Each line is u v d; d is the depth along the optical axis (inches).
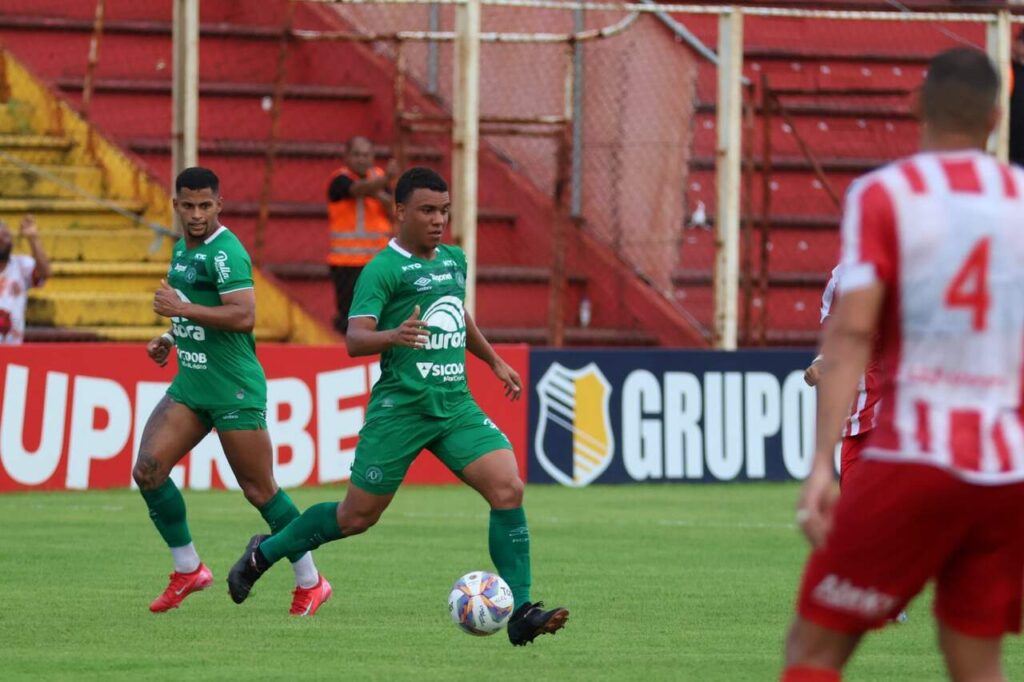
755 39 2682.1
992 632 607.5
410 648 968.9
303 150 2492.6
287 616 1090.1
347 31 2647.6
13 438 1861.5
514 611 961.5
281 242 2420.0
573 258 2420.0
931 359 575.5
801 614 600.7
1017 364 578.6
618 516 1737.2
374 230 2101.4
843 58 2677.2
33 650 951.0
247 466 1126.4
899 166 585.3
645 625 1062.4
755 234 2480.3
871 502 577.3
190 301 1115.3
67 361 1883.6
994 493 569.6
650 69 2394.2
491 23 2488.9
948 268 571.5
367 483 1021.8
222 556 1389.0
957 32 2775.6
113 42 2650.1
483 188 2504.9
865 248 573.9
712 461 2100.1
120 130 2564.0
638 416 2081.7
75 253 2256.4
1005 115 2144.4
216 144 2449.6
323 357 1968.5
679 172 2395.4
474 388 2033.7
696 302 2372.0
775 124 2583.7
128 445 1907.0
